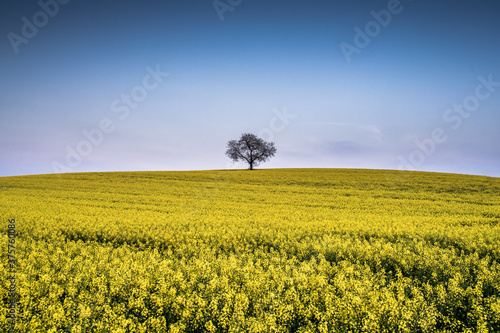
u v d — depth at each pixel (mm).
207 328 5664
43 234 13875
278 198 27234
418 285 8031
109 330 5695
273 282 7605
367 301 6473
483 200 25719
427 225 15484
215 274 7961
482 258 9570
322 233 13719
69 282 7621
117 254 11039
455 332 5777
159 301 6551
